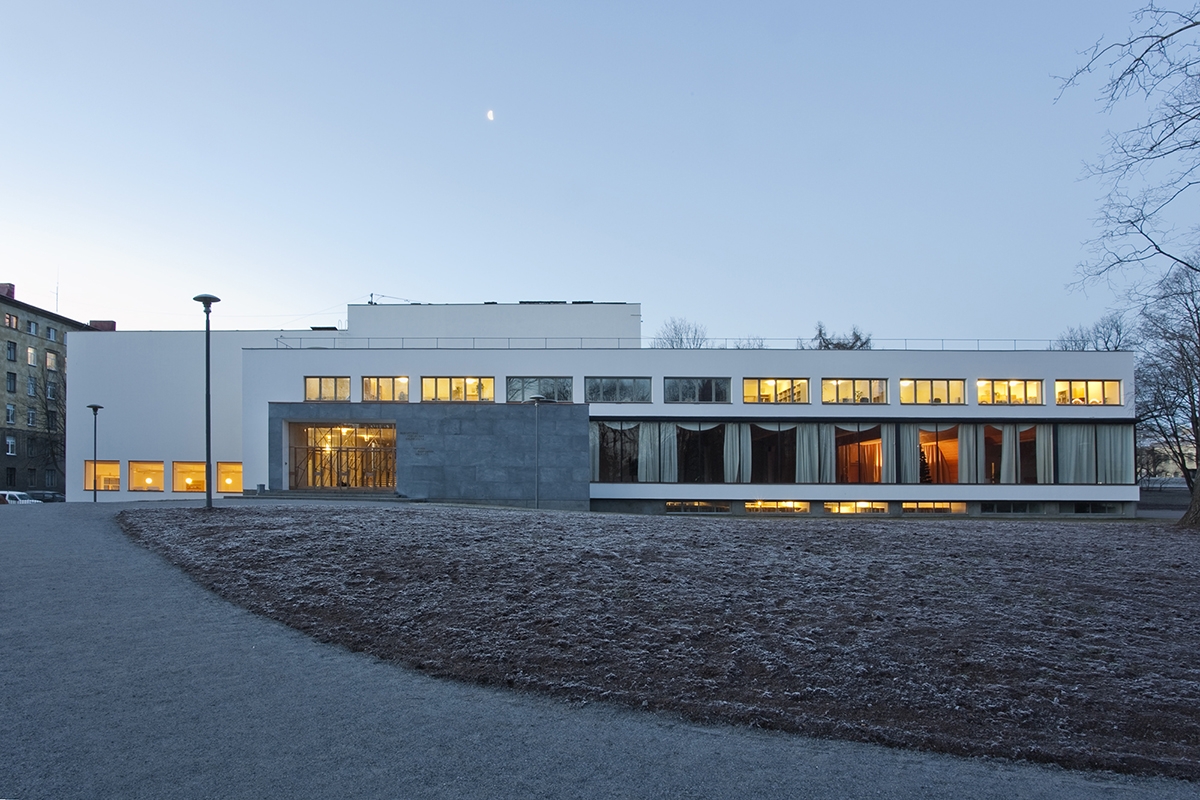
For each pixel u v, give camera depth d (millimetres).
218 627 8023
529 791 4500
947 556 12148
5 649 7184
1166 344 45438
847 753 5227
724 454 39062
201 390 41406
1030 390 40375
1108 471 40094
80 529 14352
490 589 9430
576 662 6973
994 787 4734
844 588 9781
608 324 43906
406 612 8492
